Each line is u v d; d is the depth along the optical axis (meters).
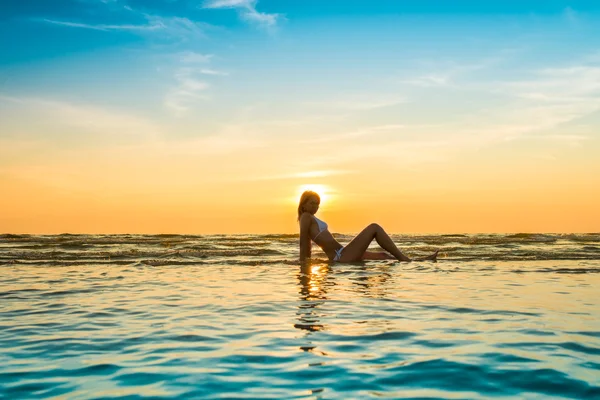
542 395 2.37
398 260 9.58
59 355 3.13
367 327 3.84
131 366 2.88
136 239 20.58
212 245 16.14
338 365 2.86
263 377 2.66
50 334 3.71
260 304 4.92
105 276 7.51
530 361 2.91
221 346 3.31
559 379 2.59
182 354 3.12
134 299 5.32
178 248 14.30
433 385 2.52
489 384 2.53
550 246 14.88
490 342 3.36
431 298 5.22
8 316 4.42
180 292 5.81
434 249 13.34
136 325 4.01
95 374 2.74
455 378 2.62
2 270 8.38
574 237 21.48
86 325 4.02
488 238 20.78
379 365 2.85
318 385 2.52
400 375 2.67
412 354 3.07
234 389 2.47
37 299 5.36
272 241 18.67
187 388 2.49
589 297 5.32
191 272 8.01
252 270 8.23
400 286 6.16
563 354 3.06
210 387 2.51
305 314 4.39
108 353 3.17
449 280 6.76
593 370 2.74
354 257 9.34
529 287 6.09
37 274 7.79
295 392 2.43
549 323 3.98
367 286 6.18
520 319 4.13
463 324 3.94
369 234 9.46
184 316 4.37
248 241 18.92
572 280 6.84
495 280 6.77
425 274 7.47
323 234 9.53
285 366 2.85
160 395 2.40
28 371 2.80
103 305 4.97
